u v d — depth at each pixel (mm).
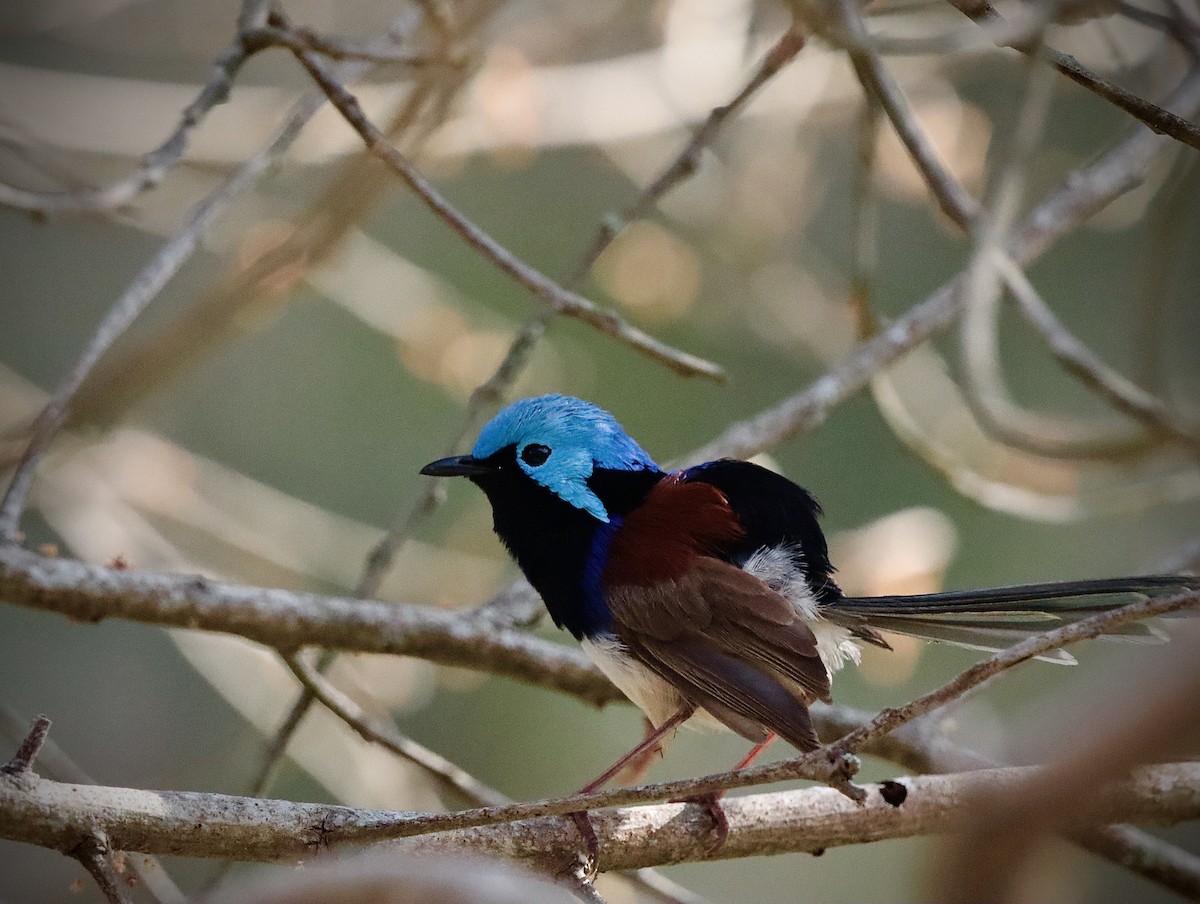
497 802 8859
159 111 13398
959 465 11211
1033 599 8016
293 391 16031
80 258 16312
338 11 16312
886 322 13195
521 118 11930
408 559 13398
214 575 11945
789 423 10500
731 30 13547
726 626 7965
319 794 14141
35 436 8148
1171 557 10086
